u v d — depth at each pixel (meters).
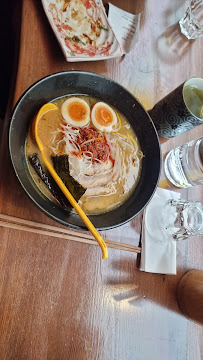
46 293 0.29
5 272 0.27
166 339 0.35
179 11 0.47
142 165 0.35
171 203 0.38
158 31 0.44
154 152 0.34
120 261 0.33
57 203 0.29
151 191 0.32
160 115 0.37
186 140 0.43
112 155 0.34
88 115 0.34
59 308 0.29
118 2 0.41
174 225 0.37
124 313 0.32
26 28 0.33
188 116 0.34
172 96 0.35
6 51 0.41
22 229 0.29
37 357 0.27
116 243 0.33
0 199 0.28
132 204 0.33
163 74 0.43
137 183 0.34
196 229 0.36
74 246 0.31
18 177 0.25
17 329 0.27
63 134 0.32
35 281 0.28
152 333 0.34
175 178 0.40
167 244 0.36
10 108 0.32
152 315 0.34
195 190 0.42
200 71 0.47
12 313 0.27
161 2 0.46
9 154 0.25
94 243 0.32
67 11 0.35
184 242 0.39
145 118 0.35
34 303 0.28
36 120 0.29
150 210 0.37
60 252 0.30
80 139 0.33
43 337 0.28
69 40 0.34
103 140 0.34
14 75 0.34
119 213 0.32
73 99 0.33
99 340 0.30
